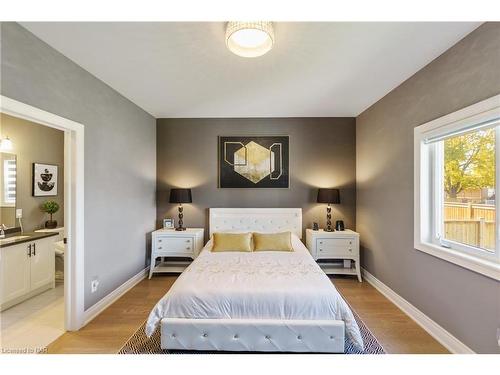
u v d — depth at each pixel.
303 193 4.12
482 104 1.74
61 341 2.15
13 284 2.74
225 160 4.14
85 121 2.44
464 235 2.08
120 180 3.10
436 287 2.23
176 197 3.83
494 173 1.81
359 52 2.13
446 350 2.02
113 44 2.01
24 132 3.53
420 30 1.83
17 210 3.42
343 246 3.63
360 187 3.92
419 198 2.45
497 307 1.67
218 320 1.91
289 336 1.88
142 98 3.26
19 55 1.76
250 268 2.48
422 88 2.41
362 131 3.85
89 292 2.51
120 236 3.11
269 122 4.14
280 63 2.33
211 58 2.24
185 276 2.28
